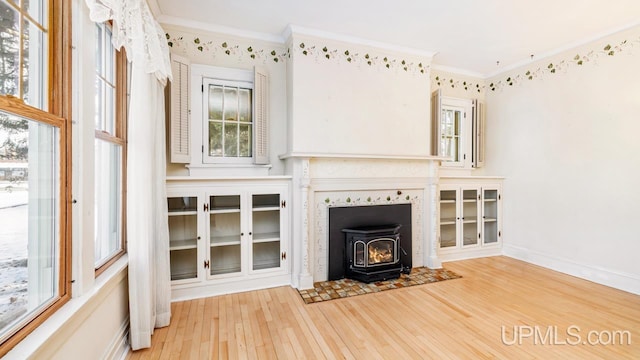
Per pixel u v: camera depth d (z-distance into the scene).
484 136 4.48
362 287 2.98
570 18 2.83
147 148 1.94
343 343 2.02
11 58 1.04
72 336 1.25
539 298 2.74
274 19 2.86
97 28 1.72
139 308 1.91
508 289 2.95
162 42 2.26
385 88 3.43
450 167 4.27
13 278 1.05
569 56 3.43
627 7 2.63
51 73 1.26
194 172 2.98
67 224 1.33
